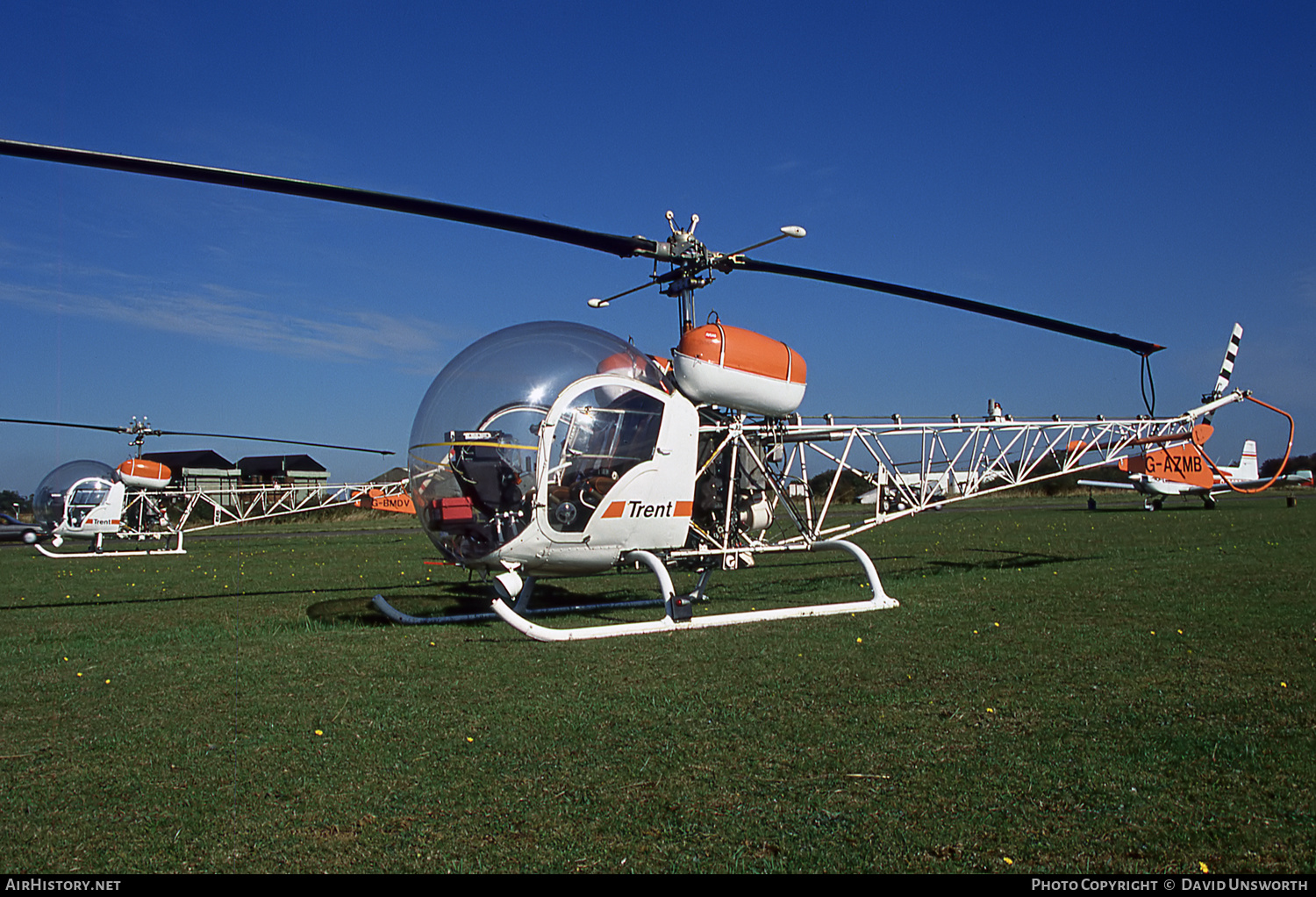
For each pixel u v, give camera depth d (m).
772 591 9.48
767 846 2.82
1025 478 10.79
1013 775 3.39
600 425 6.87
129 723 4.41
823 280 7.92
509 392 6.70
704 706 4.48
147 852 2.84
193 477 23.44
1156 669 5.12
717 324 7.64
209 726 4.33
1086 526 19.44
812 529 8.98
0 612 9.34
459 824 3.04
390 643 6.51
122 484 19.58
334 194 5.45
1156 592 8.29
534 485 6.61
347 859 2.77
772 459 8.62
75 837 2.97
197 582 12.37
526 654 5.94
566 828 2.99
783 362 7.91
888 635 6.38
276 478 21.05
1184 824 2.91
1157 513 25.05
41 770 3.69
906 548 15.13
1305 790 3.18
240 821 3.10
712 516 8.16
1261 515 21.67
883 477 9.67
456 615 7.88
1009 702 4.44
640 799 3.24
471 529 6.70
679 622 6.76
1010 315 8.57
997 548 14.62
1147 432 11.77
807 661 5.51
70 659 6.21
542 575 7.20
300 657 6.06
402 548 19.22
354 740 4.03
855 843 2.83
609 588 10.03
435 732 4.12
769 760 3.62
